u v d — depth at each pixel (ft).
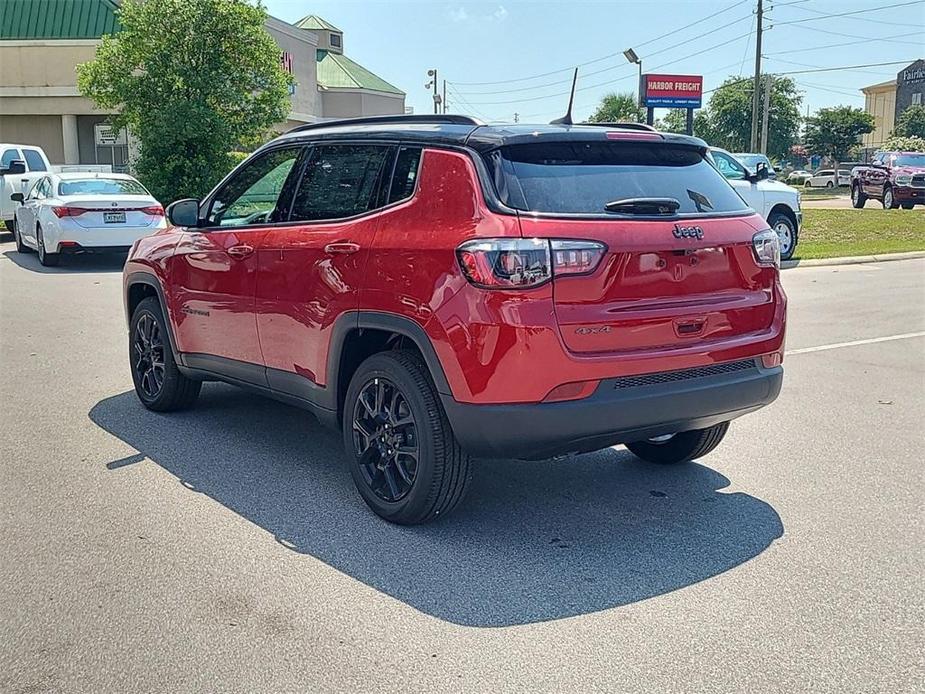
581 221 13.67
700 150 16.26
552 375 13.35
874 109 330.75
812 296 41.96
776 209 54.19
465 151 14.33
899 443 20.01
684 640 11.59
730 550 14.40
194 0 82.23
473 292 13.44
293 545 14.51
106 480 17.42
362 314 15.15
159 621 12.04
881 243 66.74
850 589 13.01
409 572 13.57
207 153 84.28
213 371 19.72
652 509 16.20
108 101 84.17
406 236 14.52
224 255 18.58
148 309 21.71
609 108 234.79
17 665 10.99
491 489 17.24
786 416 22.21
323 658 11.15
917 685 10.54
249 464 18.44
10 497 16.47
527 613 12.32
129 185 51.96
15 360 27.50
